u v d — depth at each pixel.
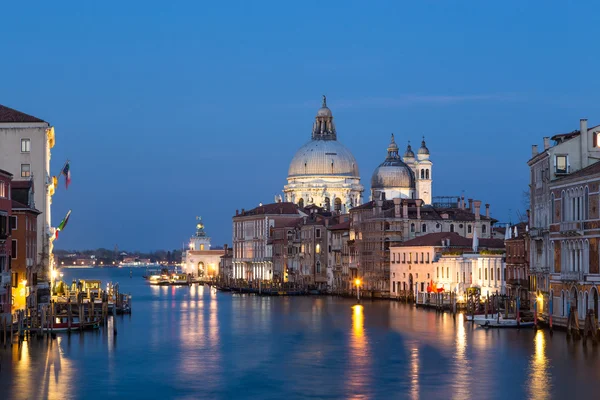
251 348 120.00
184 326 149.88
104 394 90.31
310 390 91.50
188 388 93.06
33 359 108.56
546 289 132.25
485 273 179.50
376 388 91.81
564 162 127.44
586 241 115.06
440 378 95.69
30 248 142.62
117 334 134.88
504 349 111.75
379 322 152.38
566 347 109.06
